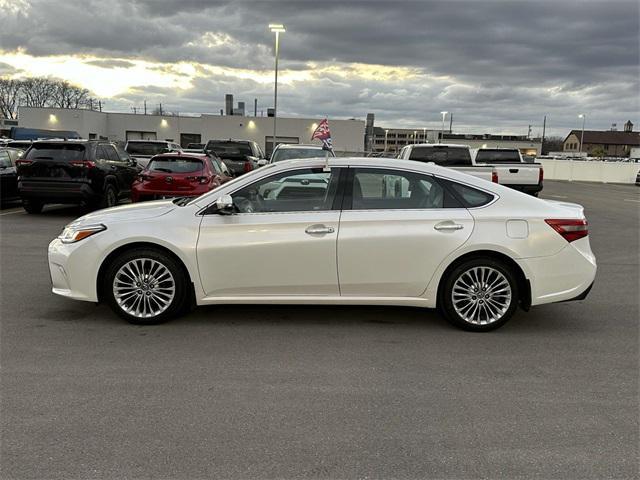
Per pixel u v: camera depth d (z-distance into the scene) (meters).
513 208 5.06
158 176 11.80
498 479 2.85
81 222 5.25
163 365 4.25
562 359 4.52
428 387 3.94
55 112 56.09
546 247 4.99
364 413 3.53
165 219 5.07
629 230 12.90
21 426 3.29
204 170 12.04
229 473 2.86
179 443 3.13
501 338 5.01
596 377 4.17
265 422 3.39
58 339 4.78
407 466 2.95
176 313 5.18
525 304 5.16
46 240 9.65
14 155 13.71
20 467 2.88
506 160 19.20
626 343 4.95
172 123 59.44
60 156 11.82
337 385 3.94
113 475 2.82
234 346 4.68
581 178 44.69
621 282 7.39
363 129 57.19
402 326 5.28
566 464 2.99
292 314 5.59
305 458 3.01
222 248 4.97
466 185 5.13
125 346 4.64
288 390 3.84
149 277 5.11
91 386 3.85
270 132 56.97
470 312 5.12
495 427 3.37
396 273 5.00
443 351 4.65
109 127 59.12
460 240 4.95
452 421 3.44
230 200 4.88
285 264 4.97
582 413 3.58
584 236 5.11
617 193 28.44
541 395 3.84
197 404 3.61
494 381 4.06
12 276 7.01
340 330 5.13
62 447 3.07
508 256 4.98
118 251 5.09
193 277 5.02
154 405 3.59
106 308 5.69
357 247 4.95
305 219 4.98
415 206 5.06
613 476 2.88
